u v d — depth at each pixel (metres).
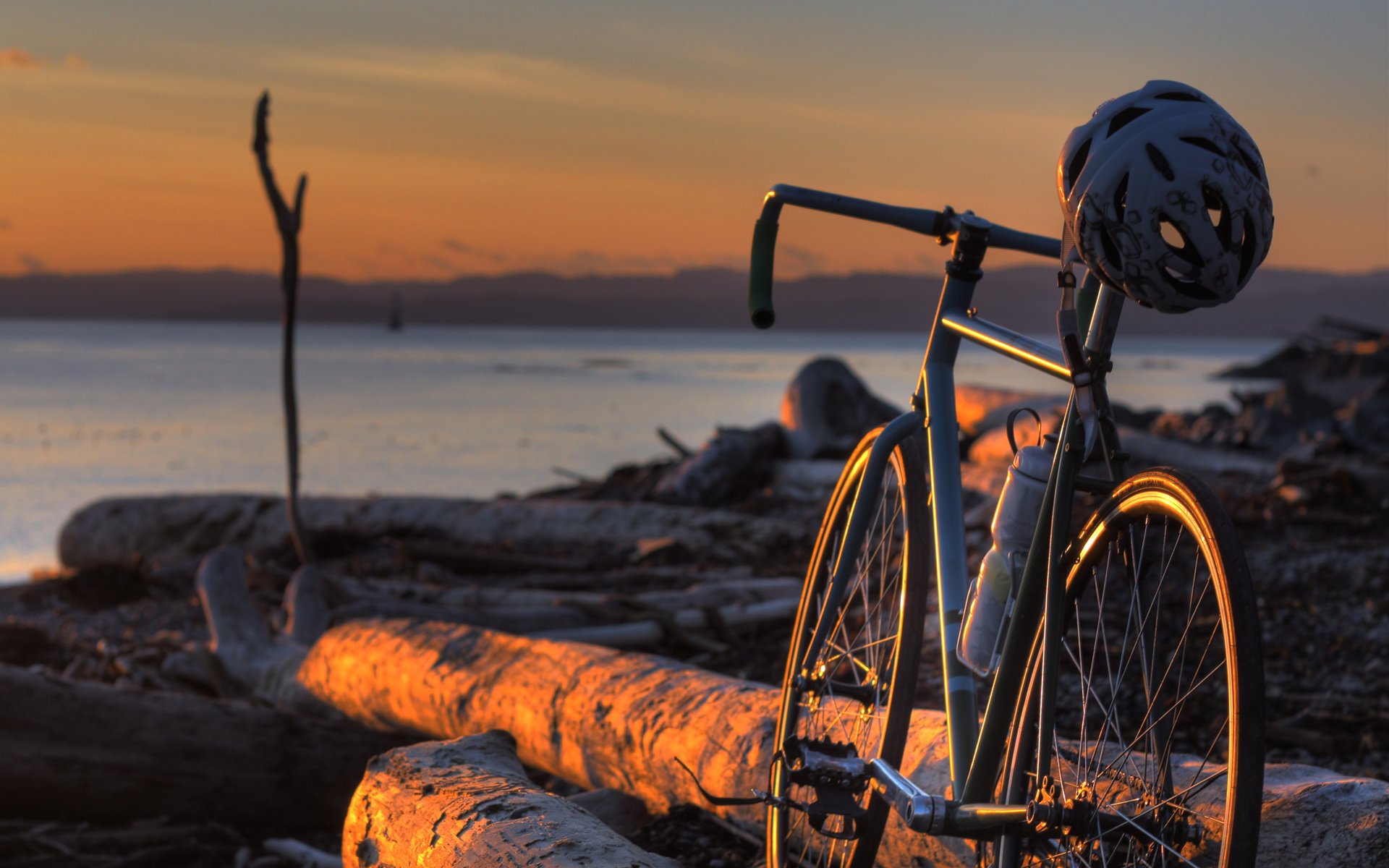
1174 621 5.77
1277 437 17.95
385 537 10.68
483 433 41.59
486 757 2.81
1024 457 2.07
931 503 2.35
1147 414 20.70
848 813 2.25
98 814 4.18
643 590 8.23
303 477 27.84
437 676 4.25
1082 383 1.84
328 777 4.39
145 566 10.32
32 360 143.62
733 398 68.38
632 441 38.41
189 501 12.08
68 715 4.19
